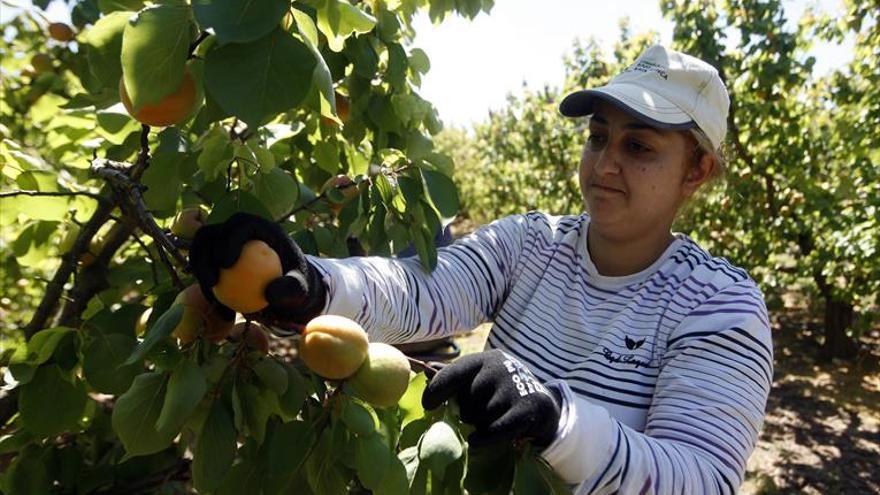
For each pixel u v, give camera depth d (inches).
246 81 36.7
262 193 58.6
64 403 56.9
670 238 62.2
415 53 90.4
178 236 61.7
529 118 360.5
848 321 292.8
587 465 38.8
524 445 39.7
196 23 37.5
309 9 41.3
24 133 112.0
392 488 42.6
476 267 65.3
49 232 74.2
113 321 59.1
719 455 45.5
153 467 71.2
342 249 70.4
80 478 66.1
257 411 44.3
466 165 653.3
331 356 41.1
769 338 52.3
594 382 55.2
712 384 48.7
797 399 248.1
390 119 81.3
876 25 240.7
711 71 57.7
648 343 54.9
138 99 38.1
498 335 65.5
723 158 61.2
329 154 79.0
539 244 67.7
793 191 260.4
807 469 194.2
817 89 284.4
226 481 45.8
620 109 57.6
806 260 253.6
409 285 59.4
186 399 39.2
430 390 39.5
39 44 106.2
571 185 326.6
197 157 58.8
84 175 82.7
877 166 237.1
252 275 41.5
